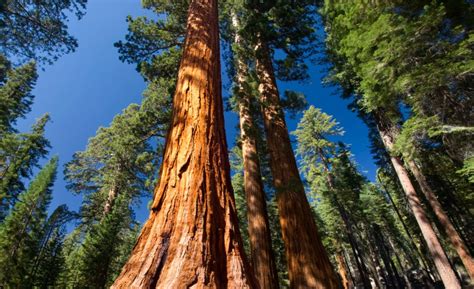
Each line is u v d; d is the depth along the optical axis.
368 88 6.20
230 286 1.39
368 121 14.80
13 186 16.61
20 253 16.02
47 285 15.65
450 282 9.52
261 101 6.38
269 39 7.73
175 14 9.91
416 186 17.39
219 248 1.58
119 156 16.31
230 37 9.67
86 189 18.86
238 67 7.90
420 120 5.62
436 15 4.62
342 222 25.55
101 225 15.07
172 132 2.25
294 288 3.91
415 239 26.22
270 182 12.23
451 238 10.59
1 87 17.97
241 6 8.52
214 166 2.03
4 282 14.94
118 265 18.14
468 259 10.02
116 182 17.59
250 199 6.39
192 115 2.31
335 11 8.58
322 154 22.66
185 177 1.85
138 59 10.00
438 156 10.48
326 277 3.81
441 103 5.59
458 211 16.80
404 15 5.62
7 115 17.58
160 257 1.42
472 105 5.34
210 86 2.73
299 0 9.05
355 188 21.23
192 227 1.56
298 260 4.05
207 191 1.81
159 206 1.74
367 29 5.82
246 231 17.25
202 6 4.19
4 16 8.58
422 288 24.97
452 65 4.64
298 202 4.76
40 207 18.38
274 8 7.61
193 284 1.28
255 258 5.49
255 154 7.17
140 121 11.00
